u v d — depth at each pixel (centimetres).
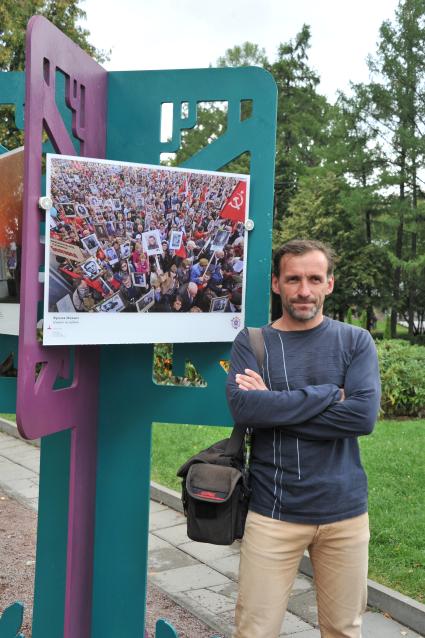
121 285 220
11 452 731
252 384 205
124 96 250
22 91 256
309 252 206
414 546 399
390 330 3158
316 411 197
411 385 868
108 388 258
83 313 212
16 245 220
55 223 203
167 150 247
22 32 1283
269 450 206
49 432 216
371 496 497
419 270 2848
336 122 3241
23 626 327
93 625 263
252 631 204
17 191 219
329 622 212
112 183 215
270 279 247
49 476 265
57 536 263
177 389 255
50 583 265
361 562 206
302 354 209
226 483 202
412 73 2938
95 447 257
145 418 258
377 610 338
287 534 202
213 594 366
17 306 223
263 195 245
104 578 262
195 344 252
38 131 196
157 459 624
